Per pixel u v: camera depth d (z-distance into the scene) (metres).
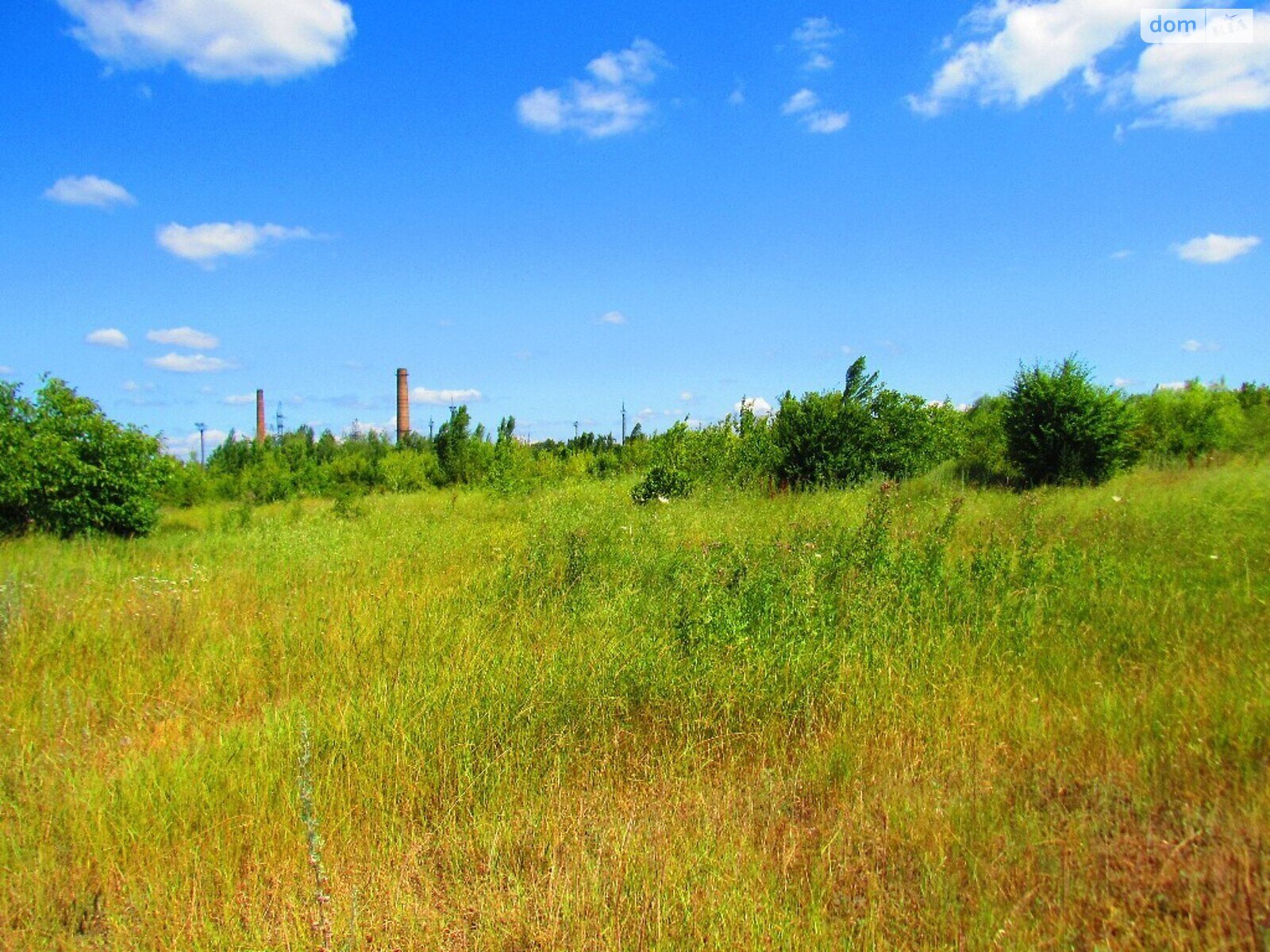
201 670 4.96
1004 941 2.34
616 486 16.03
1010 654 4.63
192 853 2.93
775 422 16.80
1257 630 4.76
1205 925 2.39
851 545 6.16
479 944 2.46
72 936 2.57
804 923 2.46
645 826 3.08
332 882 2.79
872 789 3.32
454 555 8.39
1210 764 3.24
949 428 19.22
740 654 4.39
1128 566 6.26
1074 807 3.10
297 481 29.81
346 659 4.98
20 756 3.60
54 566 8.27
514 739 3.75
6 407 12.70
